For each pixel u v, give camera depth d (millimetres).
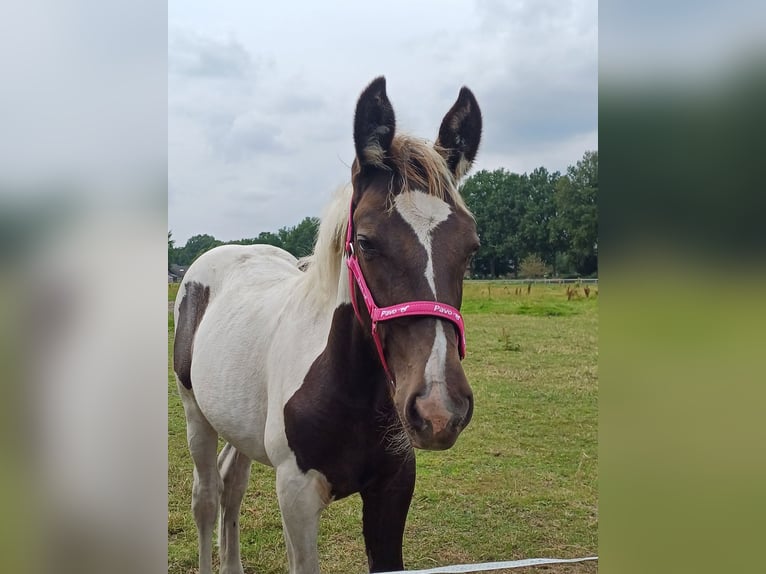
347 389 1908
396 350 1586
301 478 1963
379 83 1697
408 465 2061
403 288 1570
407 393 1487
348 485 1986
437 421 1408
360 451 1957
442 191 1671
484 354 7617
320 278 2096
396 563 2100
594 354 7578
